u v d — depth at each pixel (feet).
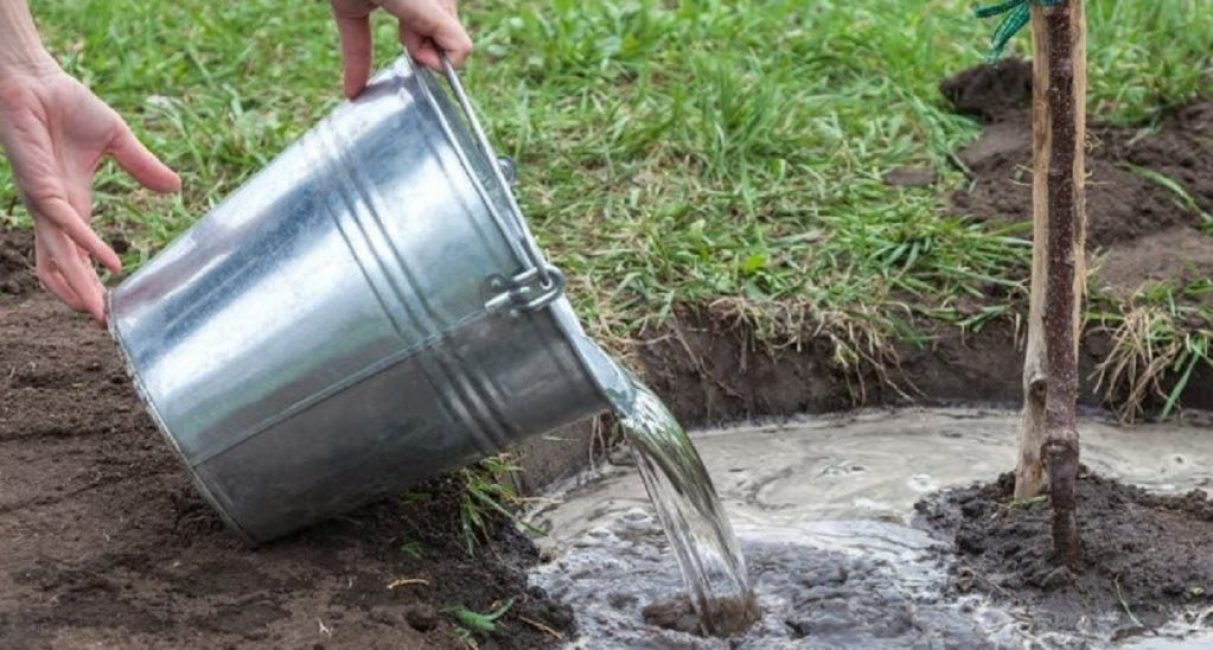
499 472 14.84
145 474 13.92
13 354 15.64
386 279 11.72
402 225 11.67
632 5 22.36
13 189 18.42
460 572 13.47
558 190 18.56
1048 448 13.48
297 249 11.99
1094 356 16.94
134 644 11.91
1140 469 15.96
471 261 11.58
